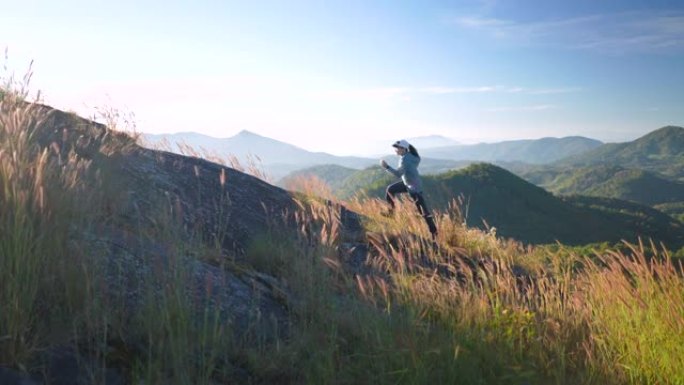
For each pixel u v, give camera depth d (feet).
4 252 9.77
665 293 15.90
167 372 10.24
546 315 17.06
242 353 11.93
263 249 19.48
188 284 13.12
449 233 28.99
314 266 17.44
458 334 14.46
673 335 14.74
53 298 10.71
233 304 13.94
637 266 16.69
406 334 13.43
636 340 15.29
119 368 10.00
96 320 10.12
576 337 16.47
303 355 12.63
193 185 24.97
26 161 13.12
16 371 8.61
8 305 9.05
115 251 13.46
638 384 13.97
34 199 11.32
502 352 13.98
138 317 11.29
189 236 17.80
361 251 23.95
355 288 17.13
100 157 20.81
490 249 29.45
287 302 15.34
